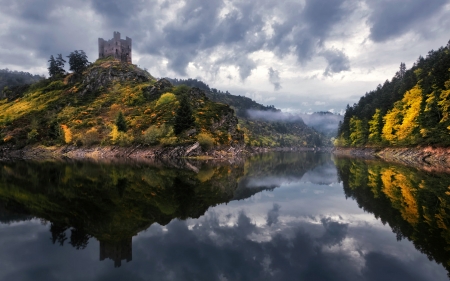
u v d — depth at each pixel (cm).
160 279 954
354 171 4338
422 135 6306
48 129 9731
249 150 13988
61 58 15800
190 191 2675
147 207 2011
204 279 953
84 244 1316
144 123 8744
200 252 1206
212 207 2061
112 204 2091
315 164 6519
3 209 1961
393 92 10144
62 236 1431
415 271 992
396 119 8294
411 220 1562
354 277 959
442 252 1139
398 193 2336
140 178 3469
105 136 8638
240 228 1557
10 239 1389
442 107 5709
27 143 9306
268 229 1532
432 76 6712
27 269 1059
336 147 15712
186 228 1551
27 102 12962
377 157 7819
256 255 1166
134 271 1018
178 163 5953
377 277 955
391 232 1408
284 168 5553
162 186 2902
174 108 9212
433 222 1506
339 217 1745
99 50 16850
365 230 1462
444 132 5419
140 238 1391
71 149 8638
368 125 11138
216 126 8619
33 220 1708
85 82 13388
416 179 3048
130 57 17488
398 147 7825
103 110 10688
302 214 1862
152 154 7469
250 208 2047
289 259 1123
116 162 6009
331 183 3269
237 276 974
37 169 4512
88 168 4684
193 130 7812
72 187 2808
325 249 1221
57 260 1137
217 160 7106
